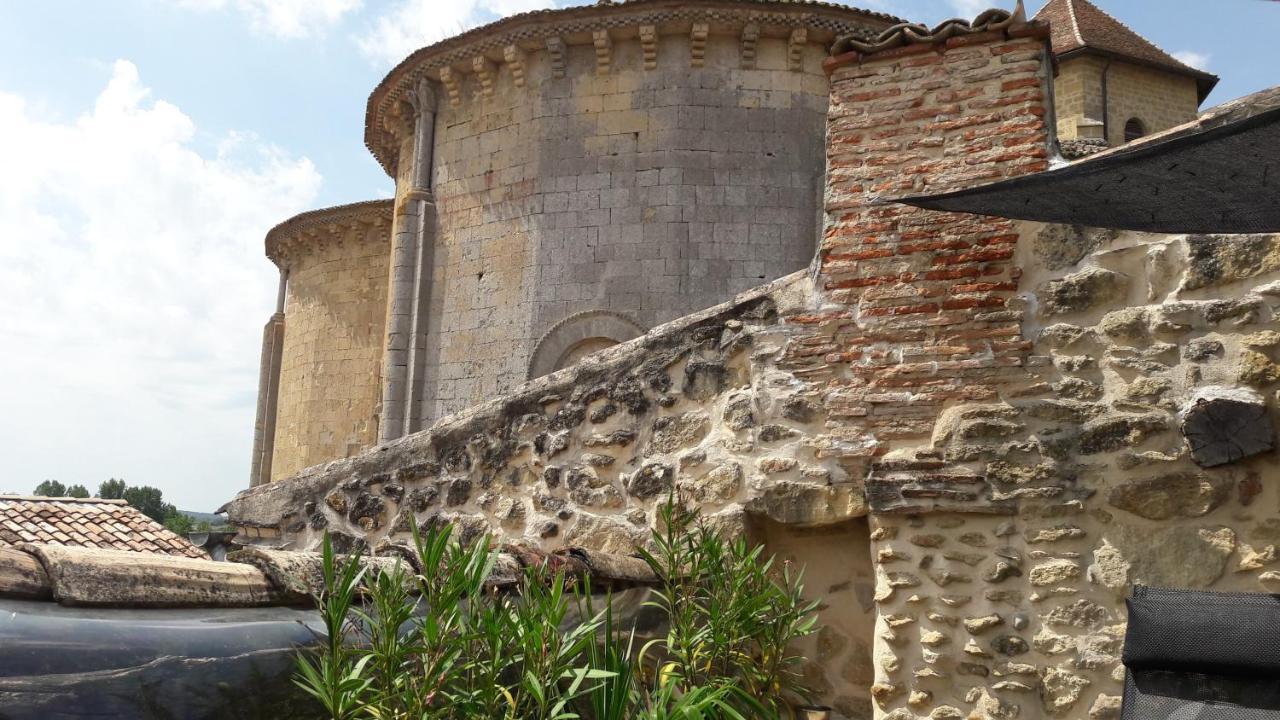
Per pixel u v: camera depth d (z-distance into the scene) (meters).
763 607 5.29
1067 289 5.64
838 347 6.13
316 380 26.39
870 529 5.83
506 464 7.03
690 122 16.66
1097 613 5.22
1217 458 5.07
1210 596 4.13
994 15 6.10
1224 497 5.08
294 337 27.69
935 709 5.46
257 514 7.92
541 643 3.88
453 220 18.27
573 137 17.12
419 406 17.94
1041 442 5.52
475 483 7.11
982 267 5.89
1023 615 5.37
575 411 6.86
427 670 3.62
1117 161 3.86
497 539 6.90
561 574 4.27
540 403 7.01
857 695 5.97
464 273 17.95
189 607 3.35
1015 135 5.97
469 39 17.64
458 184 18.27
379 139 21.72
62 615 2.97
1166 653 4.06
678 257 16.41
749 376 6.36
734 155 16.59
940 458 5.71
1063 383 5.56
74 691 2.85
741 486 6.18
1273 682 3.88
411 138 20.16
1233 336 5.20
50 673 2.82
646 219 16.59
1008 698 5.30
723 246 16.39
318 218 26.17
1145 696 4.07
